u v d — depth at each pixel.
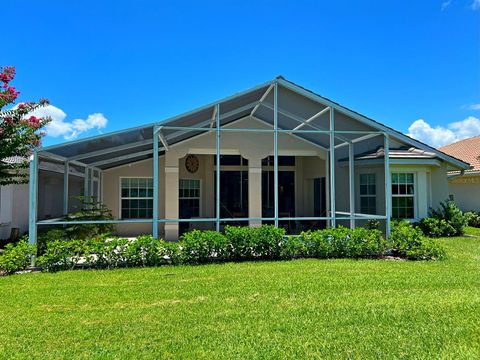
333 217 9.02
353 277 6.59
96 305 5.15
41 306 5.12
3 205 11.94
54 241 7.70
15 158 12.36
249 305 5.09
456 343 3.86
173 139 11.23
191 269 7.33
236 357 3.58
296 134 12.30
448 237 12.61
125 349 3.78
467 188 18.78
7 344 3.92
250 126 12.21
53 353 3.70
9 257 7.13
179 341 3.95
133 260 7.72
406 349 3.73
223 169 14.72
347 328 4.28
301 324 4.40
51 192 14.23
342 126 10.20
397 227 9.46
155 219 8.26
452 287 5.99
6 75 9.65
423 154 12.80
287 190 15.09
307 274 6.83
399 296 5.49
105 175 13.63
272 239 8.27
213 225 14.39
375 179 12.41
